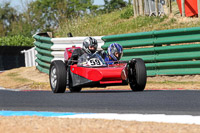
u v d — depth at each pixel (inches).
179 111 687.7
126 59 1683.1
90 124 556.1
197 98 885.8
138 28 2471.7
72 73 1141.1
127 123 564.1
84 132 495.8
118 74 1023.0
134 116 636.7
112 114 663.8
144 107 754.2
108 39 1745.8
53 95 1085.8
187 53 1536.7
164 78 1577.3
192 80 1507.1
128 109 732.0
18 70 2316.7
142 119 608.4
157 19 2514.8
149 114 652.7
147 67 1620.3
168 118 610.5
